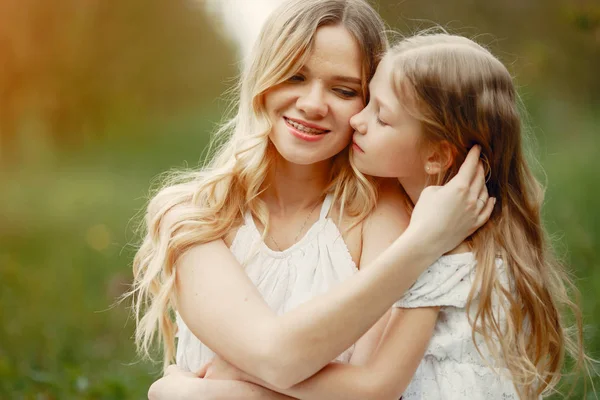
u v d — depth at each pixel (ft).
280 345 6.74
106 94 51.16
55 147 49.29
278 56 7.43
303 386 6.97
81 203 37.47
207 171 9.04
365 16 7.64
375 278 6.86
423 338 7.18
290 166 8.13
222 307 7.20
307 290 7.80
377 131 7.52
